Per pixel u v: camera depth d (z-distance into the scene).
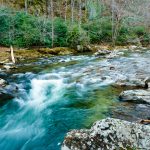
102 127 5.25
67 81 12.62
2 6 26.47
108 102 9.25
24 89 11.55
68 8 39.12
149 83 10.66
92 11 36.59
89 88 11.28
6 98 10.33
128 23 36.75
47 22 26.50
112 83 11.62
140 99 8.91
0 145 7.11
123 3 37.53
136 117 7.75
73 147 5.07
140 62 17.25
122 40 33.00
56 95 10.73
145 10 39.72
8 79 12.97
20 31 24.22
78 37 25.72
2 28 23.62
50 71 14.82
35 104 9.87
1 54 19.44
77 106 9.27
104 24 33.56
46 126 7.90
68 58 19.61
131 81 11.35
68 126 7.69
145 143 4.96
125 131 5.13
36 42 24.38
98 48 26.34
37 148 6.78
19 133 7.63
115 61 17.88
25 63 17.25
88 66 16.12
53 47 24.61
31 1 36.16
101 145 5.00
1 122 8.38
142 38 35.56
